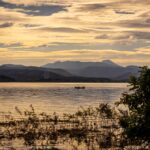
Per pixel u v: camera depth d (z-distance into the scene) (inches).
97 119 2859.3
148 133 1052.5
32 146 1904.5
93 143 1950.1
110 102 5403.5
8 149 1818.4
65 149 1839.3
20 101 5885.8
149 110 1050.7
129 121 1074.7
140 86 1086.4
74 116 3090.6
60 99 6382.9
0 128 2514.8
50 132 2300.7
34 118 2942.9
